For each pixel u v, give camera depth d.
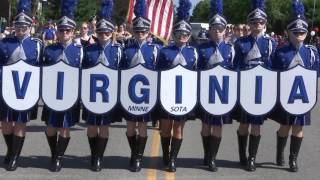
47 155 8.61
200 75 7.51
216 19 7.64
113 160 8.38
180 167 8.03
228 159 8.59
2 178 7.20
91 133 7.66
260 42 7.74
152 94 7.48
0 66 7.48
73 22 7.54
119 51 7.60
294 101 7.54
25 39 7.52
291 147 7.90
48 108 7.45
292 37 7.62
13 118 7.47
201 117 7.73
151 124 11.96
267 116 7.81
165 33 12.04
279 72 7.52
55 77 7.44
